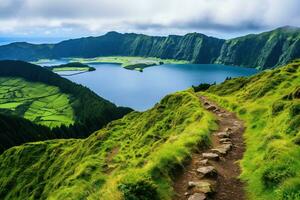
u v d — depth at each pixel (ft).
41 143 361.10
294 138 78.59
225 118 153.17
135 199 53.72
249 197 59.93
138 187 55.72
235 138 109.60
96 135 287.69
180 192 61.93
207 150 90.58
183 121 183.42
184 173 71.00
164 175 65.46
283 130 92.84
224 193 62.49
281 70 230.68
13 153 357.20
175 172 69.56
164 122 214.28
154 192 56.65
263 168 66.28
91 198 58.18
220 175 71.20
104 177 112.88
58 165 281.54
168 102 265.95
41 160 323.98
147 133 215.92
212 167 72.28
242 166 77.10
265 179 61.21
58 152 317.01
